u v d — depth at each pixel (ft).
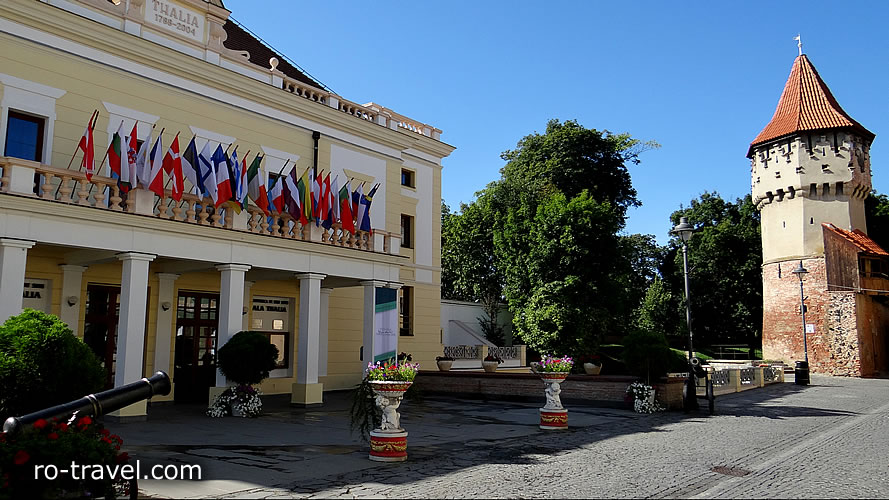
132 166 48.26
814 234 136.26
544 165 159.94
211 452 34.19
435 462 32.48
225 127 65.05
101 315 56.95
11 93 49.11
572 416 55.77
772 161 144.25
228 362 51.21
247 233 55.42
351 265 66.03
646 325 173.47
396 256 71.41
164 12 60.44
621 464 32.50
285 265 59.06
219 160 54.19
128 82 56.90
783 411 60.90
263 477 28.07
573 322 110.63
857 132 136.98
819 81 146.41
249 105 67.62
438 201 97.19
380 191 83.15
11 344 27.66
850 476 29.91
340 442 38.50
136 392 25.86
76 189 51.67
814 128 137.18
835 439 42.52
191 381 64.23
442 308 132.05
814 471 31.17
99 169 49.73
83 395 29.04
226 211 55.62
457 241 156.35
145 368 59.21
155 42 58.18
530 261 119.96
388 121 86.22
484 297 150.71
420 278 91.76
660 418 54.70
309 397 60.03
